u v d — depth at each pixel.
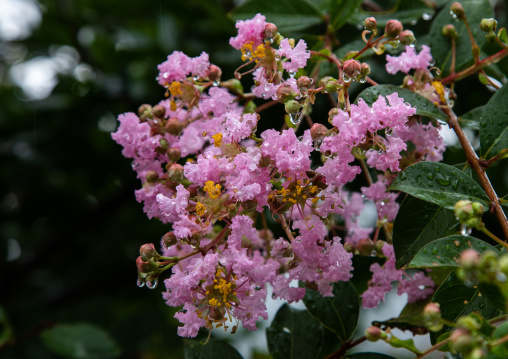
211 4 0.66
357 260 0.65
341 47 0.51
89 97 0.75
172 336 0.79
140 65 0.78
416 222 0.44
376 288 0.46
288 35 0.53
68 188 0.82
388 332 0.43
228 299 0.42
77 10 0.79
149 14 0.78
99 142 0.77
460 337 0.36
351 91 0.57
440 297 0.42
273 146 0.42
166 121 0.47
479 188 0.42
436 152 0.46
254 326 0.42
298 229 0.45
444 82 0.48
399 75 0.57
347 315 0.47
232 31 0.67
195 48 0.69
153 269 0.43
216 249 0.43
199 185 0.44
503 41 0.48
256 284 0.43
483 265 0.36
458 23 0.50
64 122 0.76
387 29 0.46
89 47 0.81
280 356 0.48
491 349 0.36
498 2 0.61
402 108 0.42
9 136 0.78
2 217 0.81
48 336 0.69
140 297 0.84
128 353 0.77
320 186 0.43
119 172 0.78
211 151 0.44
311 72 0.50
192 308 0.43
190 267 0.42
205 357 0.47
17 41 0.83
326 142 0.42
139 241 0.84
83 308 0.82
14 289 0.83
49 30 0.81
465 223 0.39
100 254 0.84
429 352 0.39
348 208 0.49
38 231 0.85
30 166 0.77
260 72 0.46
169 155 0.46
